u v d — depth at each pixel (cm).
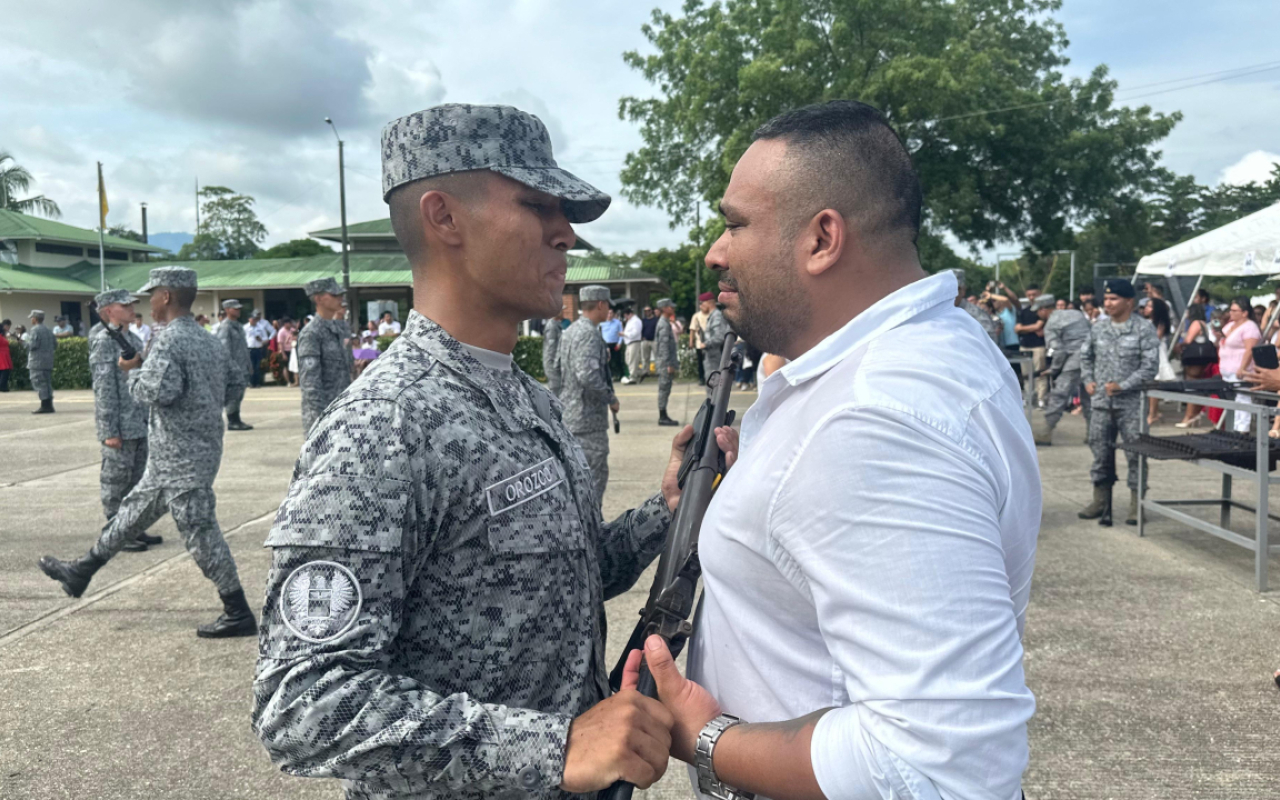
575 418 502
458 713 95
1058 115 2234
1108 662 336
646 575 461
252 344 1862
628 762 93
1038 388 1178
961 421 86
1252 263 930
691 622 117
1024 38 2620
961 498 82
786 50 2012
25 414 1349
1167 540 518
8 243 3575
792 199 100
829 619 85
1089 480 695
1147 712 296
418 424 103
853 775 79
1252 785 252
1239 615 386
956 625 78
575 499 121
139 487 376
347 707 93
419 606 104
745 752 92
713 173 2180
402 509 99
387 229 3023
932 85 1948
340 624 95
